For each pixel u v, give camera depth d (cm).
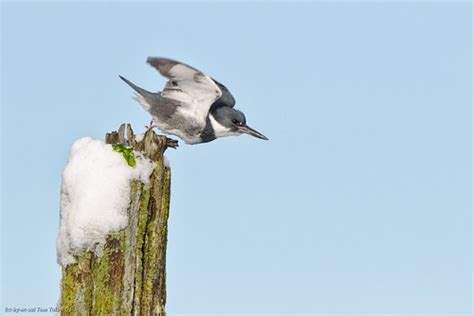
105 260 920
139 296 932
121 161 954
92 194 927
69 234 927
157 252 962
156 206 977
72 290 926
